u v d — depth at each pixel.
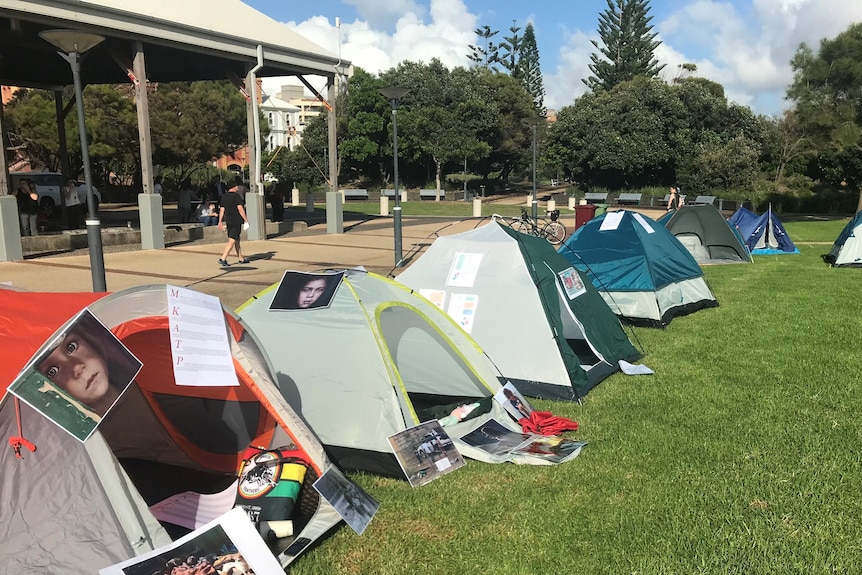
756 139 41.91
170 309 3.78
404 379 6.14
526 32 69.38
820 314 10.08
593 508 4.17
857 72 29.03
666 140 41.59
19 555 3.08
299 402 5.00
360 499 4.18
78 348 3.32
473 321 6.73
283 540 3.78
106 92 30.88
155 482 4.61
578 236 10.17
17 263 13.04
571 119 43.47
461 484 4.54
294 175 48.12
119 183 44.06
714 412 5.82
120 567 3.03
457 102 48.06
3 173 13.09
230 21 17.78
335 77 20.70
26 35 16.61
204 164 43.22
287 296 5.54
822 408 5.90
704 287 10.73
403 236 20.48
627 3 61.09
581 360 7.16
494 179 53.09
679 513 4.08
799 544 3.71
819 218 34.12
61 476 3.19
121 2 14.82
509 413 5.64
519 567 3.57
